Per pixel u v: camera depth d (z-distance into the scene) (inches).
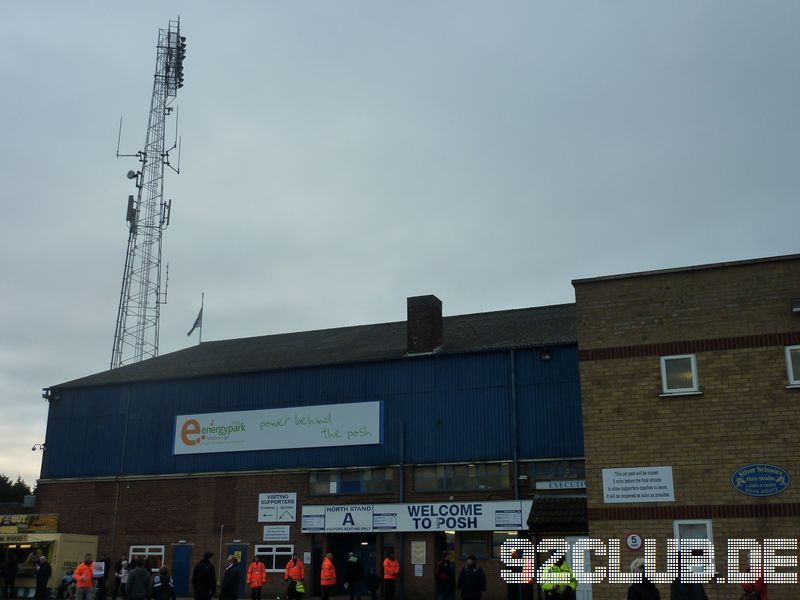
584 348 824.9
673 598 612.1
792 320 765.3
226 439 1487.5
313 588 1348.4
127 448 1566.2
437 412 1344.7
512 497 1254.9
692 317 796.6
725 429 761.0
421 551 1284.4
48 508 1588.3
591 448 797.2
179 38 2240.4
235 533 1428.4
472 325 1584.6
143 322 2036.2
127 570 1341.0
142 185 2129.7
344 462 1385.3
